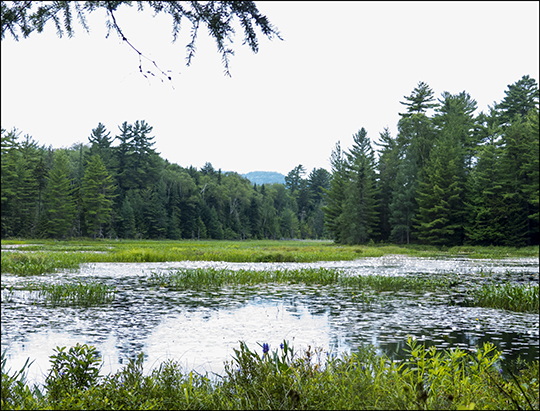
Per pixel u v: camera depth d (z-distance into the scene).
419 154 69.06
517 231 55.22
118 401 3.35
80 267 25.66
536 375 3.89
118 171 114.62
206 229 120.38
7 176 88.50
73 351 3.91
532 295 12.29
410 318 10.59
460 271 24.25
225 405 3.36
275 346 7.66
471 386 3.59
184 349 7.60
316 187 167.38
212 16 3.29
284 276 19.08
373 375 4.17
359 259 35.75
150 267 25.66
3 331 9.09
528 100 74.81
